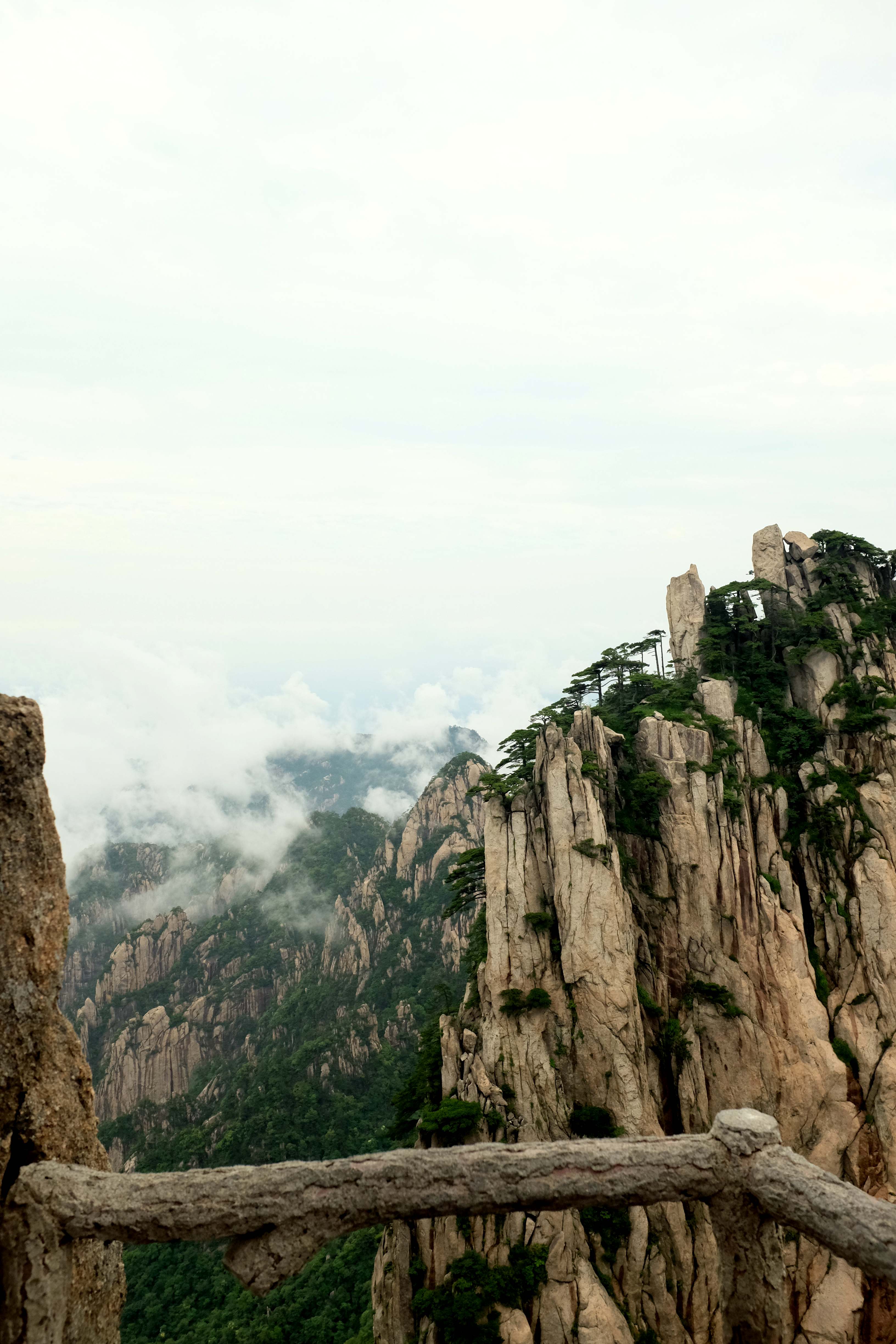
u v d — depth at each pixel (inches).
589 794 2701.8
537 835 2748.5
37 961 381.7
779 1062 2684.5
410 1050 6131.9
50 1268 348.2
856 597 3838.6
